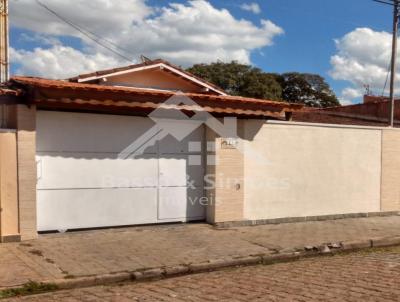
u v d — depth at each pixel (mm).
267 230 10273
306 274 6969
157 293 5949
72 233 8945
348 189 12359
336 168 12125
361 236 9898
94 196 9242
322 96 49094
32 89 7891
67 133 8914
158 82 12500
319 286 6191
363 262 7844
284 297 5672
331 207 12070
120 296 5801
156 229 9719
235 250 8305
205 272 7328
